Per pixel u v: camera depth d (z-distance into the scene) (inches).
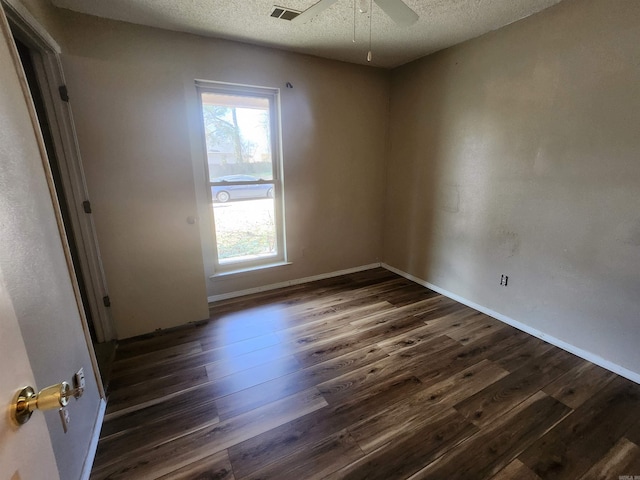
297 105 125.5
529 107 92.5
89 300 93.0
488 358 88.0
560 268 90.4
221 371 83.4
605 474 54.9
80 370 58.7
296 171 132.0
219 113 115.7
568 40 81.7
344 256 153.9
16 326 24.7
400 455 58.9
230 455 59.2
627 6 70.8
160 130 92.6
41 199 52.2
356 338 98.7
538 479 54.1
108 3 83.0
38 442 25.2
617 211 77.2
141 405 71.6
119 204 91.6
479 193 111.0
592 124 79.4
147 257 97.7
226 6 84.7
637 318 76.2
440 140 123.6
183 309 105.7
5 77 46.1
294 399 73.3
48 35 73.4
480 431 63.9
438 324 107.0
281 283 139.6
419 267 142.8
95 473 55.7
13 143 45.2
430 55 122.3
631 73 71.7
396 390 75.8
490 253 110.1
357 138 143.2
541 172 91.7
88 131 84.8
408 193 143.5
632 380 78.1
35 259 47.1
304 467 56.7
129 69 86.2
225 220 125.0
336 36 104.9
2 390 21.5
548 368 83.5
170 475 55.4
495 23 95.3
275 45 113.2
